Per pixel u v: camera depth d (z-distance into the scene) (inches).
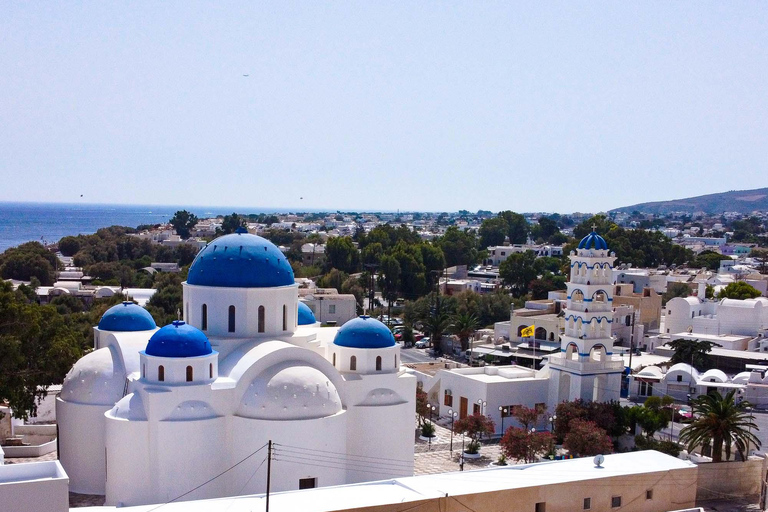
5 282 2329.0
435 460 2319.1
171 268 7564.0
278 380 1825.8
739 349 4035.4
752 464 2080.5
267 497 1445.6
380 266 6008.9
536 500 1654.8
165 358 1780.3
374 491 1610.5
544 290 5831.7
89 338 3572.8
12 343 2144.4
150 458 1742.1
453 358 4148.6
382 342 2053.4
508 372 2898.6
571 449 2256.4
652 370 3326.8
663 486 1788.9
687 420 2674.7
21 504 1225.4
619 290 4896.7
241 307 1979.6
